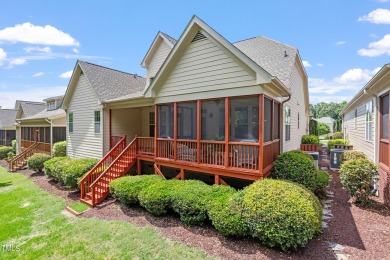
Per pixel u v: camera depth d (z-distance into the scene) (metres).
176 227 5.35
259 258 3.97
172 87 7.96
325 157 15.34
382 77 5.90
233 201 4.76
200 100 7.18
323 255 3.97
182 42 7.33
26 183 11.02
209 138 7.17
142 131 13.29
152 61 11.98
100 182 8.31
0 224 6.24
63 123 16.59
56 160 11.27
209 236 4.82
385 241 4.39
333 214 5.73
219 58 6.72
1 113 28.02
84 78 12.69
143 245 4.65
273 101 7.19
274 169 6.77
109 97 11.60
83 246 4.79
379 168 6.94
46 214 6.85
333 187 8.16
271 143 6.86
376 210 5.95
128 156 9.67
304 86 15.15
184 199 5.38
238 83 6.36
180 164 7.76
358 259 3.84
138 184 6.82
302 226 3.91
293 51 10.77
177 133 7.90
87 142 12.57
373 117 8.08
